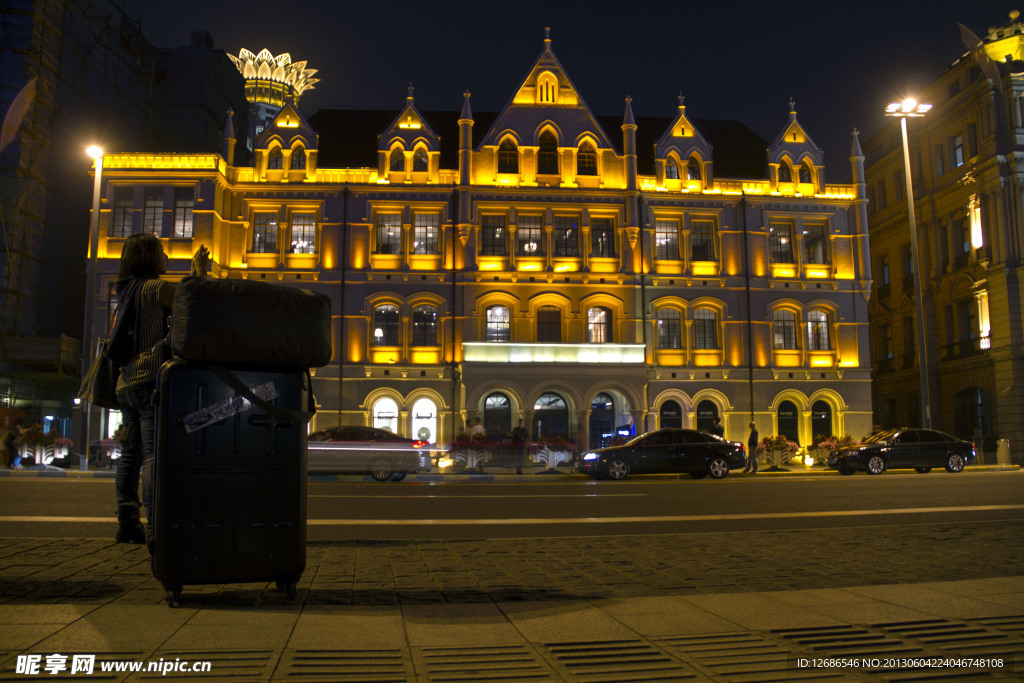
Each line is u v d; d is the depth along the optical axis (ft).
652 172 129.08
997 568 24.40
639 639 16.07
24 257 118.93
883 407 154.51
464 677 13.73
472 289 118.21
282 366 18.81
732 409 120.67
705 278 122.52
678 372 120.26
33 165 120.67
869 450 87.51
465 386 114.83
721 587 21.58
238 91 176.14
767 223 125.49
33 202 120.67
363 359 116.47
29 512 38.22
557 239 121.70
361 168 120.78
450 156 126.93
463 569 24.11
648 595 20.44
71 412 133.80
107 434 108.06
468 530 34.58
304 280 117.29
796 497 51.49
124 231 114.93
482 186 119.44
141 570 22.31
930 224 139.13
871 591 20.38
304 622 16.76
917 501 48.16
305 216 119.34
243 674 13.51
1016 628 17.01
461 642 15.67
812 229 127.95
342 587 20.92
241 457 18.28
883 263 155.94
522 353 115.85
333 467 80.33
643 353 118.21
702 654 15.19
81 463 91.45
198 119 154.20
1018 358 118.21
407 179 121.08
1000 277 120.57
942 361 136.15
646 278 120.67
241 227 117.80
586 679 13.75
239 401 18.38
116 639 15.11
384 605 18.71
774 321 124.57
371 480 84.94
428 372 116.37
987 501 47.85
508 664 14.46
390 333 117.91
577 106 124.67
